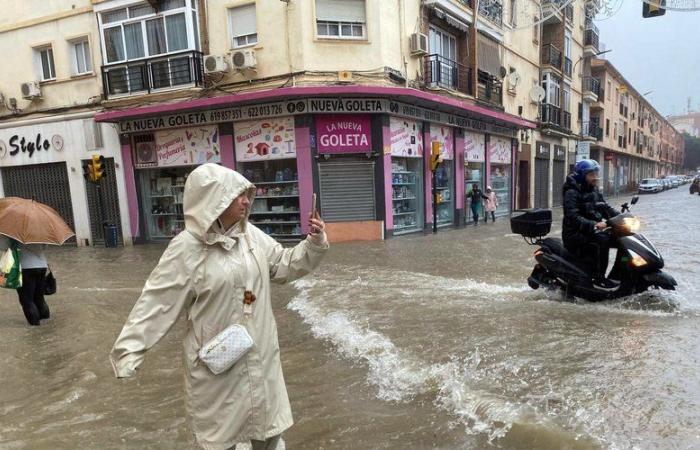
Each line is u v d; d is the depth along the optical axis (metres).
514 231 6.48
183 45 15.38
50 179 18.30
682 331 4.67
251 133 14.90
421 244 13.16
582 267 6.01
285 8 14.12
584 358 4.09
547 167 29.44
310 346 5.05
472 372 3.95
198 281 2.23
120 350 2.14
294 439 3.19
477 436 3.01
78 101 17.36
